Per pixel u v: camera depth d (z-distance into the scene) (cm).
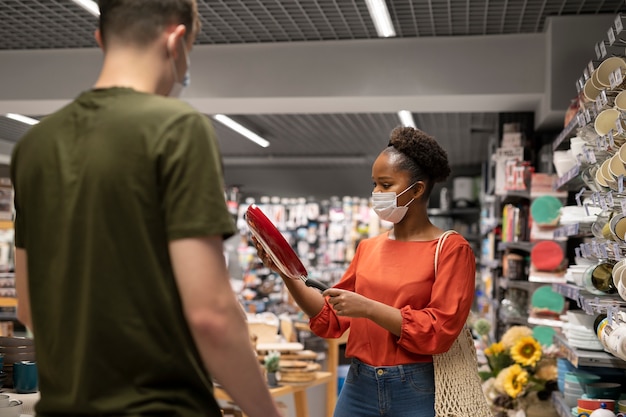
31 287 134
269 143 1159
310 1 514
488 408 250
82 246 128
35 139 136
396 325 234
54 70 647
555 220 541
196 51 629
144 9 137
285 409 421
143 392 127
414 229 260
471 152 1222
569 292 358
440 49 591
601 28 542
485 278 982
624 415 294
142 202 126
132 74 136
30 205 135
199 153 128
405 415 242
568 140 416
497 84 580
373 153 1261
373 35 594
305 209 1207
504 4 511
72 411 127
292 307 786
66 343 129
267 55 618
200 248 125
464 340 252
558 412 376
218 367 128
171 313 128
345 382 258
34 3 522
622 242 263
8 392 274
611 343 265
